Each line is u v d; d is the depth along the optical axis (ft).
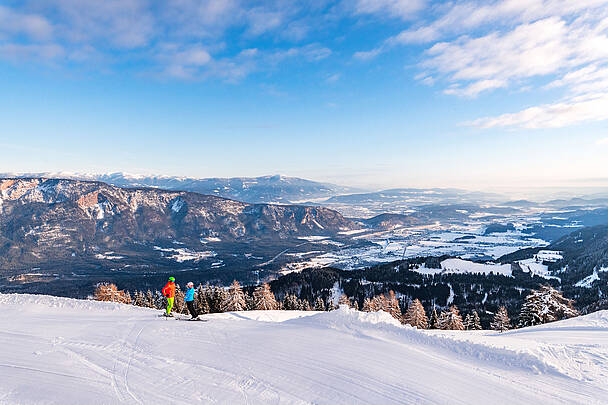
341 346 40.65
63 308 67.41
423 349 40.65
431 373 33.37
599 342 49.26
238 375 32.24
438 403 27.43
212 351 39.17
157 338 44.83
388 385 30.27
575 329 64.64
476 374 33.91
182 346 41.19
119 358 36.91
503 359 37.47
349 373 32.71
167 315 61.77
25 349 39.73
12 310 63.46
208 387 29.58
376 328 47.91
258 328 50.93
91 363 35.35
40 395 27.76
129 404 26.35
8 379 30.89
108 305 71.15
